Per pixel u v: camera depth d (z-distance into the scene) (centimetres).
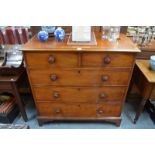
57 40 135
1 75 158
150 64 157
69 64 130
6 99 187
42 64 131
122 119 182
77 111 163
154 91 152
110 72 135
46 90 148
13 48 173
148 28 164
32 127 173
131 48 124
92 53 124
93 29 157
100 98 152
